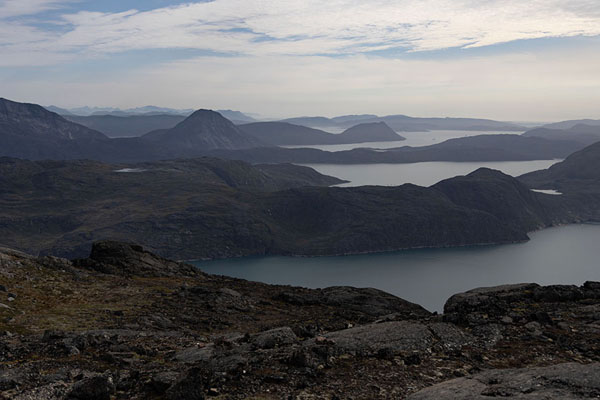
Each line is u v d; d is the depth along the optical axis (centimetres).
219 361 2353
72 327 3659
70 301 4528
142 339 3250
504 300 3562
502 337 2741
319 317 4725
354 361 2345
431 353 2473
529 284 4056
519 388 1759
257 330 4125
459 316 3081
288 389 2003
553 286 3744
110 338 3178
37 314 3941
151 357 2731
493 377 1933
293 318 4706
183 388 1905
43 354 2727
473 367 2245
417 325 2817
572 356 2423
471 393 1772
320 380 2102
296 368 2219
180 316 4431
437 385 1938
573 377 1795
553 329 2836
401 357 2378
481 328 2844
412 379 2116
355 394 1950
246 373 2162
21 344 2953
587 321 2978
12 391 2056
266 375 2127
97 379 2011
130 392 2061
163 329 3862
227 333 3956
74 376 2273
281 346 2672
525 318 3061
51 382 2173
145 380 2178
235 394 1956
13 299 4238
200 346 2895
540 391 1712
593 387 1700
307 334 3067
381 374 2173
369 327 2861
